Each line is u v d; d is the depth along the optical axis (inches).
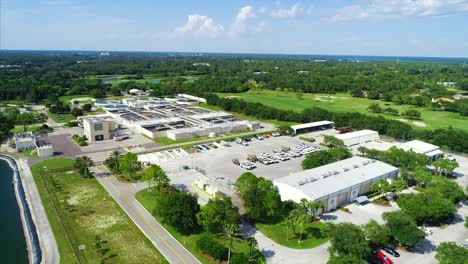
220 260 2576.3
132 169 4421.8
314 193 3400.6
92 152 5344.5
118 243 2827.3
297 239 2925.7
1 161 5059.1
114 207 3462.1
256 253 2684.5
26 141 5497.1
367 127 6934.1
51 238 2923.2
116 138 6112.2
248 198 3196.4
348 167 4151.1
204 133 6461.6
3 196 3833.7
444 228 3169.3
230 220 2876.5
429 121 7667.3
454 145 5728.3
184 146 5748.0
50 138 6186.0
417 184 4153.5
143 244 2815.0
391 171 4109.3
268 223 3191.4
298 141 6254.9
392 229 2760.8
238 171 4579.2
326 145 5964.6
